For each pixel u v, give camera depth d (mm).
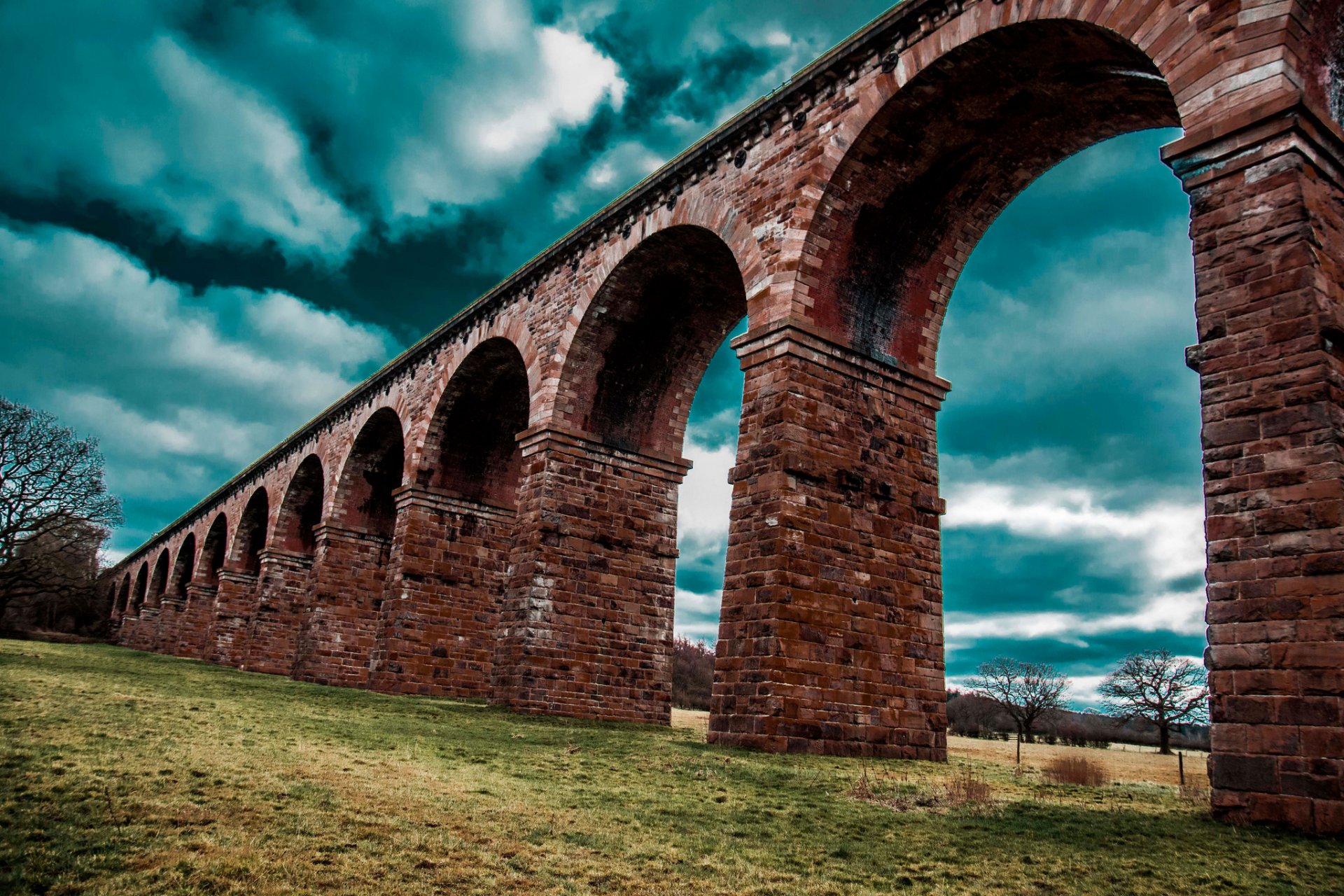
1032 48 16484
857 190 18953
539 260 28641
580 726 20812
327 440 43469
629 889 7027
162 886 6234
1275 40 12031
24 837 6961
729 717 16750
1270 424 10695
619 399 26938
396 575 31875
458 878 6977
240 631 53312
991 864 8125
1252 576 10398
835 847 8672
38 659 24438
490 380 32844
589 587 25188
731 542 18000
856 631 17500
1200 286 11773
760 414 18297
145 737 11938
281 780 9984
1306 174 11375
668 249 24188
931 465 20016
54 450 51031
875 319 19922
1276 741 9789
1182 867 7996
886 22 18109
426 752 13633
